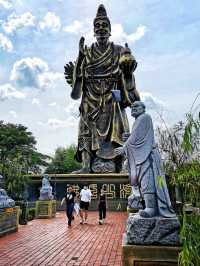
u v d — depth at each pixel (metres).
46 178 24.50
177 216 6.73
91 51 35.56
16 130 58.53
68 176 31.47
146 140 7.32
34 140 60.94
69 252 10.95
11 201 15.50
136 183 7.31
